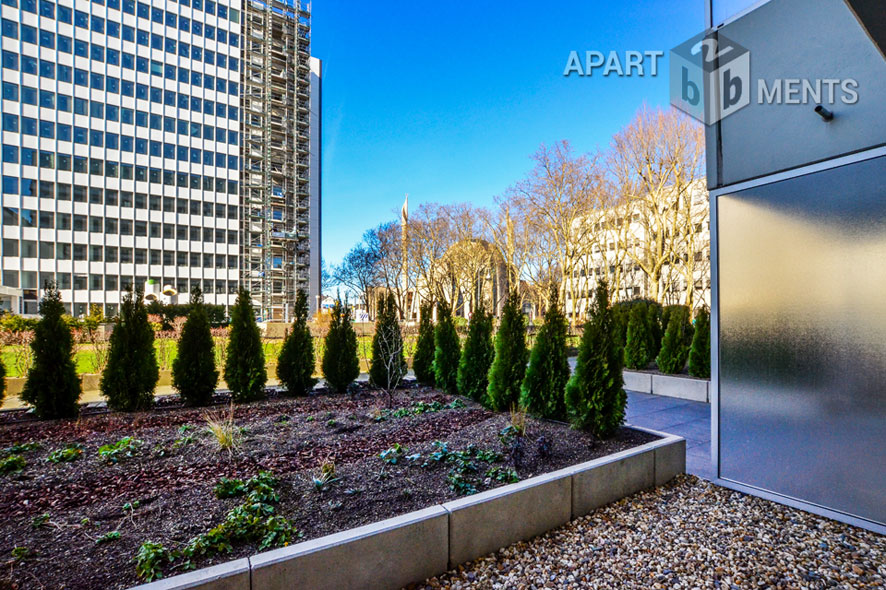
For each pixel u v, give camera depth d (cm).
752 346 389
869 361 320
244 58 4709
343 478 322
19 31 3553
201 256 4362
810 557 275
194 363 619
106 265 3881
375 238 3603
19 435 450
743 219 401
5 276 3472
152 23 4147
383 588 232
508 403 552
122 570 210
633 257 2597
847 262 334
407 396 688
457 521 260
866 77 323
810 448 348
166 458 374
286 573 204
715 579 250
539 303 2675
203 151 4412
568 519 317
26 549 223
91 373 892
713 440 411
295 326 718
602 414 428
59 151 3709
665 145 2162
